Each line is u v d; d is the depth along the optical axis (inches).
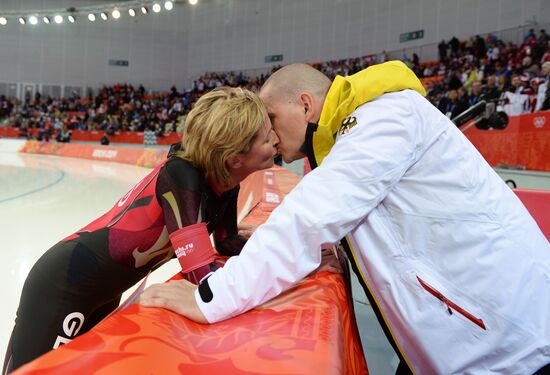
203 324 28.7
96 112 804.6
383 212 37.8
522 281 35.7
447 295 35.8
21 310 46.4
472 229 35.4
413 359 39.4
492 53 482.9
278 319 28.9
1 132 770.8
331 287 36.5
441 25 610.2
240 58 848.9
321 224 31.9
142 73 908.6
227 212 49.3
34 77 883.4
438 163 36.1
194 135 38.0
